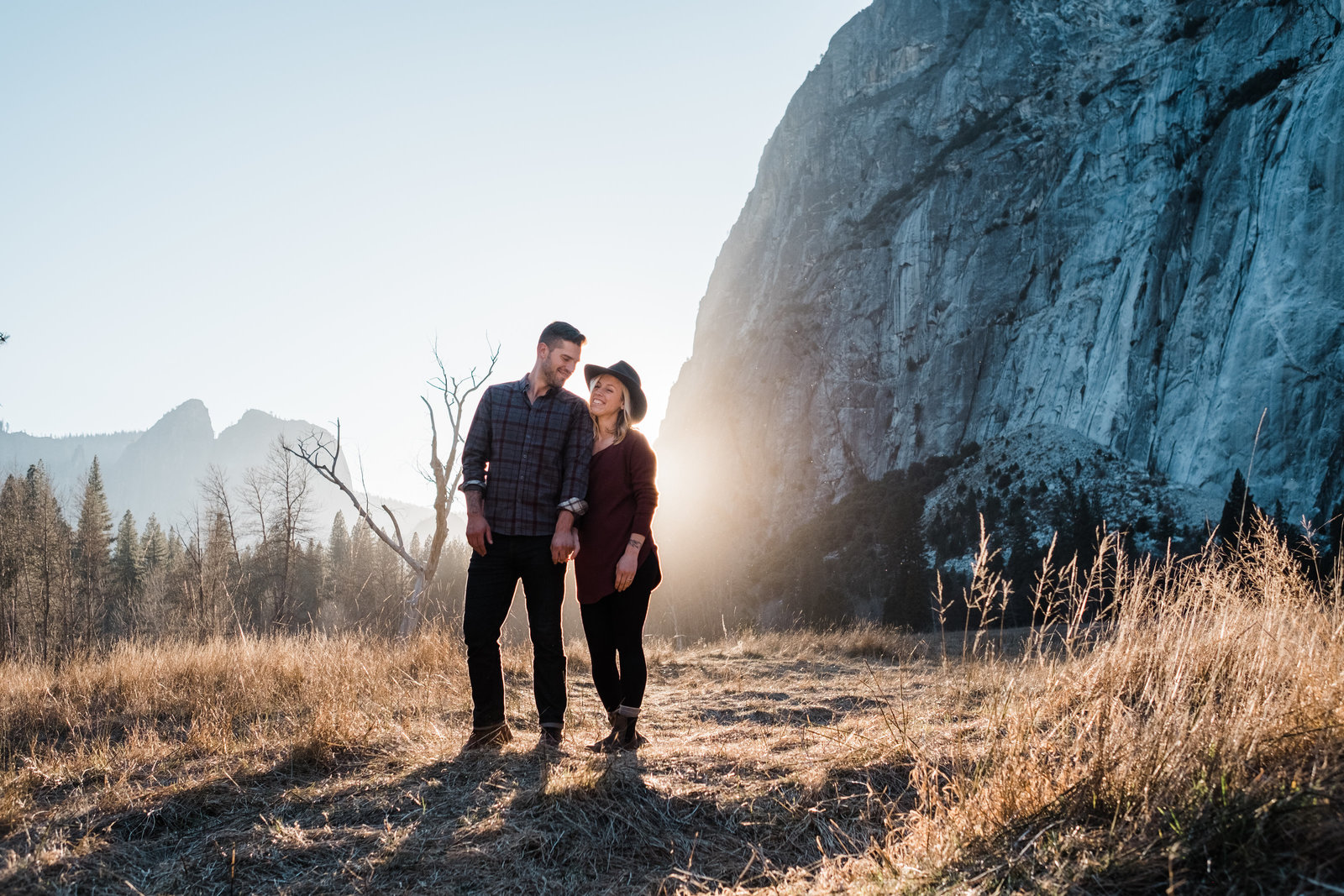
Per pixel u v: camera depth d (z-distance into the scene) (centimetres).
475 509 386
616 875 248
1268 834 184
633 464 399
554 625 391
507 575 390
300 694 526
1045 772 265
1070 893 186
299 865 247
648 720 485
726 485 10519
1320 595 350
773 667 820
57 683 609
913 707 422
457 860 248
